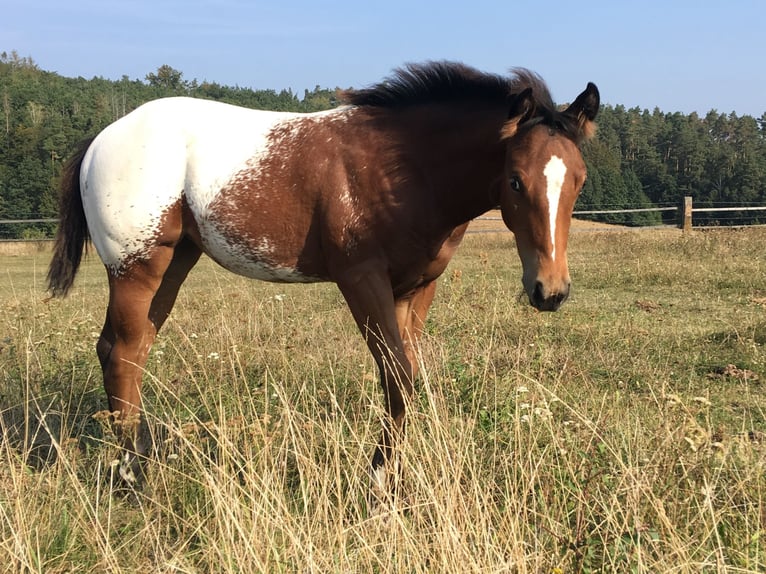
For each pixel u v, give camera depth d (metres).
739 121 60.31
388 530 2.53
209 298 7.35
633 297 8.05
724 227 15.61
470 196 3.35
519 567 2.20
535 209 2.90
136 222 3.62
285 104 82.88
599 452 2.94
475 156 3.28
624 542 2.37
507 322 6.01
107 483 3.36
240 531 2.38
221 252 3.67
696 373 4.85
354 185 3.34
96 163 3.73
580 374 4.58
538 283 2.89
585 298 8.04
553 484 2.77
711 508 2.39
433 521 2.47
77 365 4.80
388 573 2.26
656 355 5.24
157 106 3.80
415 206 3.32
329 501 2.65
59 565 2.58
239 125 3.70
